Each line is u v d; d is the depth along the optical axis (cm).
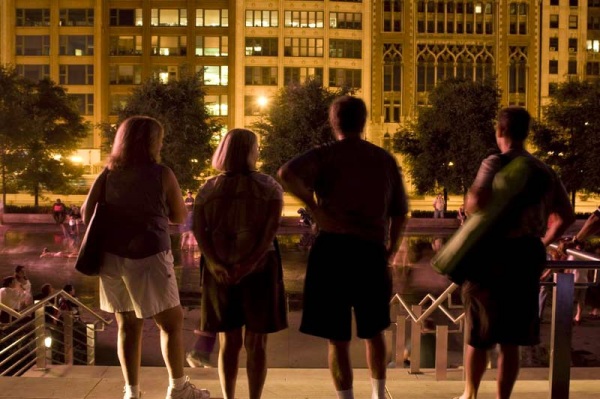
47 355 972
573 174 4788
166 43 8250
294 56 8225
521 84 8475
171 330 508
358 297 442
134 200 479
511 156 443
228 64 8219
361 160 438
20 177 5075
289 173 430
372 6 8319
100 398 528
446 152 4991
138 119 488
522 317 443
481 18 8425
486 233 436
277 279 489
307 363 1141
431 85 8419
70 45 8094
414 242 3531
